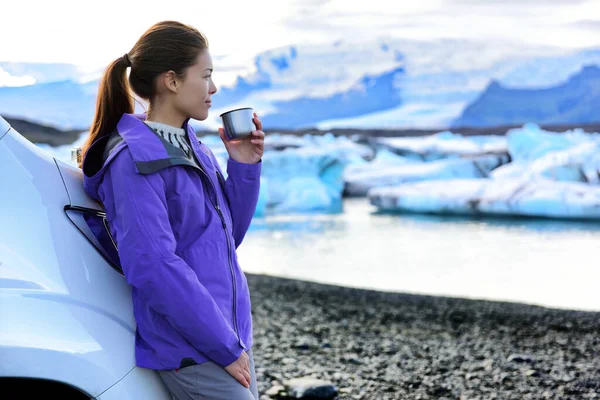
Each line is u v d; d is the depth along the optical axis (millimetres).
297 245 26266
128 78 1992
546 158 47688
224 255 1946
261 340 6148
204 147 2152
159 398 1876
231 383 1853
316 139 75438
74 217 1936
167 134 1949
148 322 1849
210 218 1953
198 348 1816
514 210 38250
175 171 1880
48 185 1911
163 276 1736
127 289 1939
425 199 41688
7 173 1845
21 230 1798
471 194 40344
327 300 9242
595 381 4652
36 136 52406
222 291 1906
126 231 1771
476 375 4840
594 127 174750
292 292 9992
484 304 8945
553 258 21328
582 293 14531
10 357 1608
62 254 1837
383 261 21094
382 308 8562
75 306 1778
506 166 58438
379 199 44281
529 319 7645
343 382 4625
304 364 5168
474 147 79625
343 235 30234
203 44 1983
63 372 1676
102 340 1786
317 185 51812
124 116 1953
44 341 1661
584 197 36469
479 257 21828
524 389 4461
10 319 1642
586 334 6734
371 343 6125
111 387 1754
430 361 5328
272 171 53125
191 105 1977
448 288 15430
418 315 7996
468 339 6473
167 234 1785
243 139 2164
